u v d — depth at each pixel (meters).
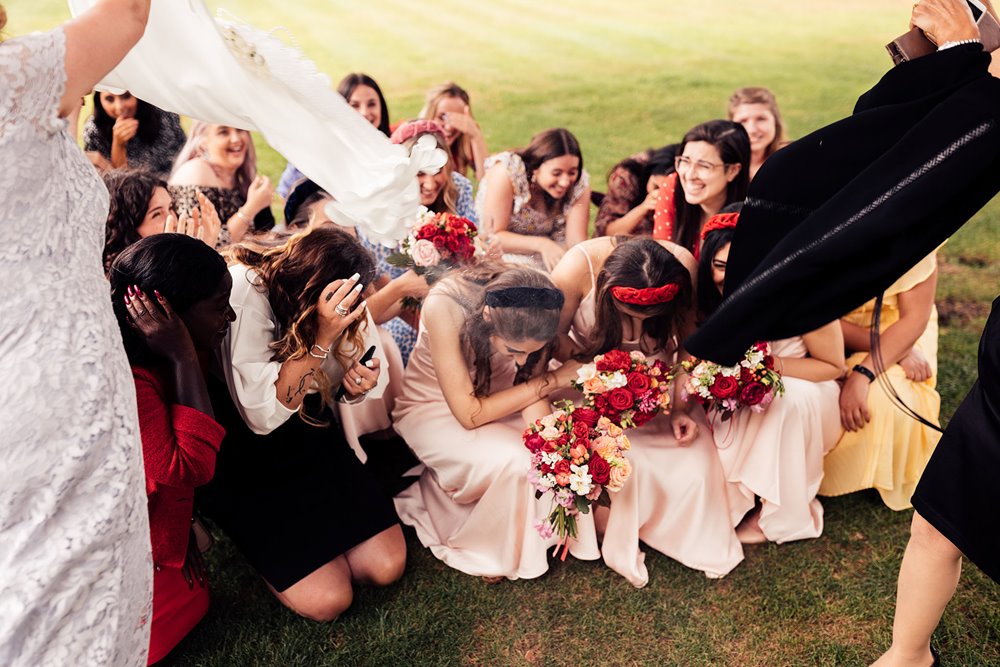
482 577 3.20
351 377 3.12
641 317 3.09
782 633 2.95
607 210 4.73
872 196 2.03
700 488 3.20
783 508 3.29
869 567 3.22
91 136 4.62
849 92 10.30
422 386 3.45
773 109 4.61
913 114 2.16
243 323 2.77
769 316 2.14
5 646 1.74
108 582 1.87
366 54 12.55
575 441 2.92
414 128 3.87
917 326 3.40
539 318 2.95
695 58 12.41
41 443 1.75
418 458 3.47
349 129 2.43
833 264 2.06
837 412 3.41
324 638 2.94
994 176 2.01
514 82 11.05
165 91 2.41
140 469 1.96
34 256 1.74
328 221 3.18
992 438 2.28
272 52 2.34
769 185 2.30
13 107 1.63
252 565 3.00
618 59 12.40
